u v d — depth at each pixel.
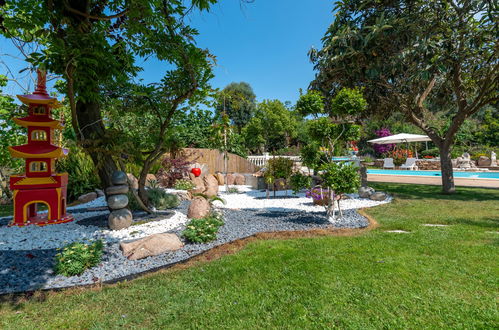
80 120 5.73
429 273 2.88
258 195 10.45
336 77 10.38
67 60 3.98
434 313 2.16
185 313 2.31
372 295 2.46
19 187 5.53
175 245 4.20
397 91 10.05
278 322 2.12
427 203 7.66
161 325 2.15
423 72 7.84
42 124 5.71
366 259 3.34
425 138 20.09
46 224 5.59
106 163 5.85
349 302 2.37
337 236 4.58
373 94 10.63
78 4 4.66
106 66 4.59
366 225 5.39
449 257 3.35
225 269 3.23
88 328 2.15
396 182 13.99
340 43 8.68
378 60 8.84
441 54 8.02
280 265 3.28
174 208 7.76
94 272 3.39
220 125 11.55
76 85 4.61
